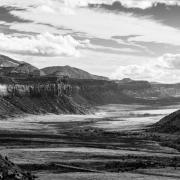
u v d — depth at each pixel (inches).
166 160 4872.0
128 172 3973.9
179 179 3563.0
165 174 3843.5
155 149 5984.3
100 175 3713.1
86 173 3873.0
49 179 3447.3
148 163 4596.5
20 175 2906.0
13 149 5757.9
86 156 5113.2
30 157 4921.3
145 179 3511.3
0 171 2837.1
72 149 5871.1
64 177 3572.8
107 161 4726.9
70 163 4522.6
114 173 3878.0
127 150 5826.8
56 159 4803.2
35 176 3444.9
